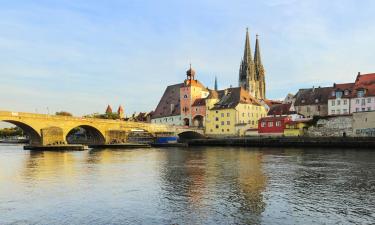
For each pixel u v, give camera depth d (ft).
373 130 327.47
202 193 104.88
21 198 99.55
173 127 472.44
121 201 95.30
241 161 199.41
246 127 461.78
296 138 340.39
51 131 338.95
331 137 317.22
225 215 81.25
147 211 85.05
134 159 221.87
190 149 345.51
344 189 109.50
